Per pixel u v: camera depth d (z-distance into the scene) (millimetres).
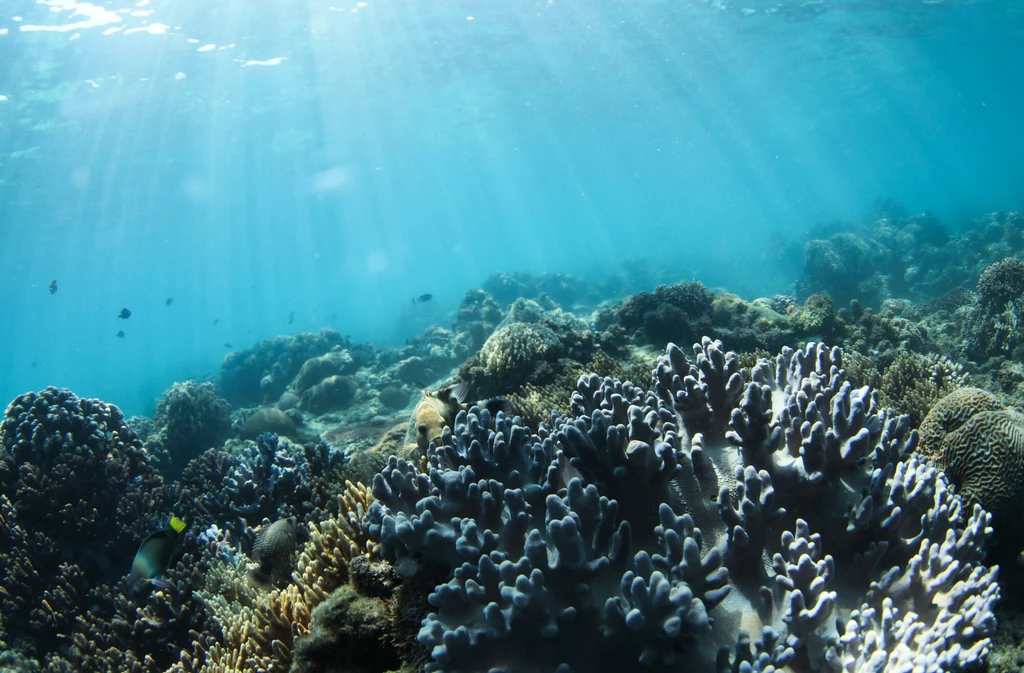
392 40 29016
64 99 26984
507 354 8891
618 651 2373
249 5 23703
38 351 161125
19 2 19781
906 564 2809
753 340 9609
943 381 6996
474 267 133000
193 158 42031
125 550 6484
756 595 2641
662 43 33469
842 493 2984
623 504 2928
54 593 5676
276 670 3691
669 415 3486
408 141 54562
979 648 2412
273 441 7910
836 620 2457
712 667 2383
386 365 19531
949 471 3939
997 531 3543
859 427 3035
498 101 43500
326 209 92375
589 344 9375
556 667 2377
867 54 43219
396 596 3066
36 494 6531
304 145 48031
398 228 147875
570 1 26500
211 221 72812
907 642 2354
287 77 31672
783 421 3197
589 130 59656
